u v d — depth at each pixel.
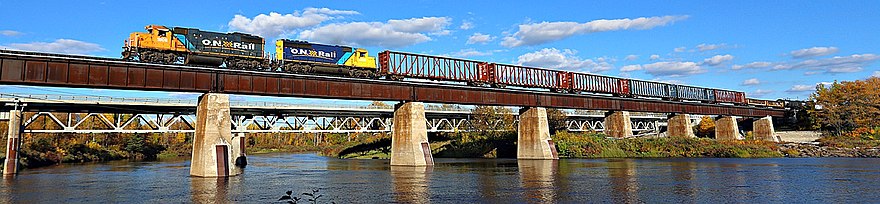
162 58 46.78
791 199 26.56
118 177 43.44
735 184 33.50
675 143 77.81
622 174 41.41
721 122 98.81
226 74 43.84
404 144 55.69
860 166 49.03
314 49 56.28
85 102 55.50
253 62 51.59
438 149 89.75
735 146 75.44
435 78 59.75
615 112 83.31
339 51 58.12
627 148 76.50
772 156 72.00
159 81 40.91
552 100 69.12
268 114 70.81
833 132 101.38
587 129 104.38
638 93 81.25
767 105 109.19
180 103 61.06
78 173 48.81
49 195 30.98
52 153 70.94
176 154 107.44
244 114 68.50
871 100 100.06
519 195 28.83
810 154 72.81
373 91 52.84
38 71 37.03
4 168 47.25
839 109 101.25
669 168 48.09
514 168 49.62
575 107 71.38
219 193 31.27
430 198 28.20
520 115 68.94
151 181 39.12
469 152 84.94
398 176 42.28
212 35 49.53
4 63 36.03
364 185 35.44
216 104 42.34
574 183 34.59
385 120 82.12
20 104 50.19
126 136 101.44
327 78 49.12
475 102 61.06
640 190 30.59
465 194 29.61
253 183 37.38
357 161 74.62
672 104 85.56
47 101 52.84
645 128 116.19
